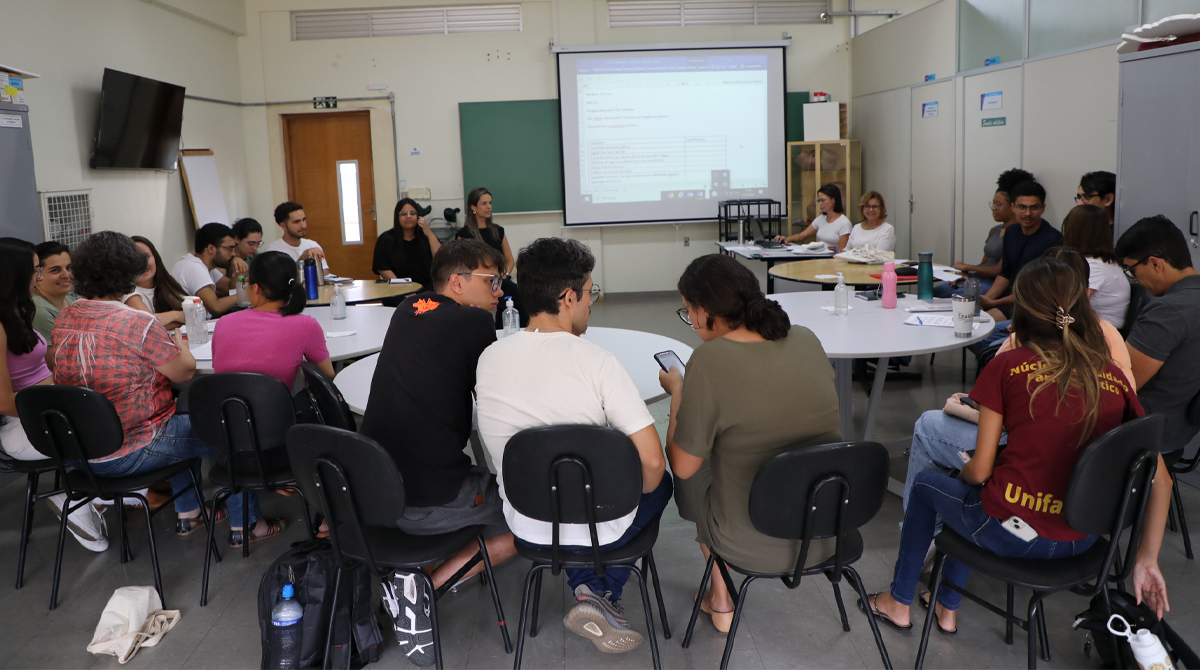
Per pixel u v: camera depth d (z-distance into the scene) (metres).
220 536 2.93
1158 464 1.77
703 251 8.15
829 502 1.75
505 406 1.83
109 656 2.22
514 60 7.64
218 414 2.32
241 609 2.44
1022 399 1.72
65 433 2.32
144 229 5.75
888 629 2.22
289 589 2.07
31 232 3.75
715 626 2.26
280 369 2.50
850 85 7.99
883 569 2.55
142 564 2.73
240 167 7.47
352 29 7.54
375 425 2.00
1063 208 5.09
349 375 2.69
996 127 5.74
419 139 7.71
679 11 7.74
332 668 2.09
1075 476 1.61
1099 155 4.74
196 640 2.29
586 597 1.99
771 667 2.07
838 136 7.52
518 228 7.96
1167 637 1.86
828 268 4.68
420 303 2.06
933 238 6.70
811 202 7.64
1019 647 2.12
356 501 1.85
